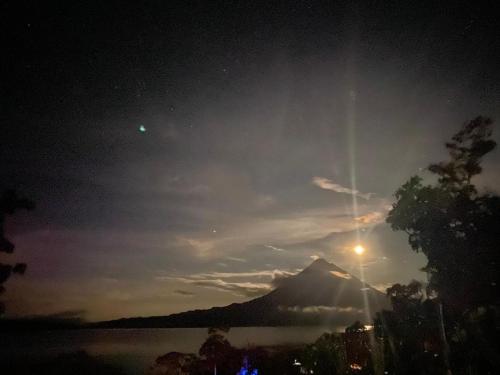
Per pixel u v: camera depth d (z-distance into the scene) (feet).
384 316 22.34
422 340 21.26
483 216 19.39
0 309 17.88
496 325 18.83
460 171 20.40
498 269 18.81
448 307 19.88
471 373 19.25
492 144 19.99
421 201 20.35
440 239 19.88
